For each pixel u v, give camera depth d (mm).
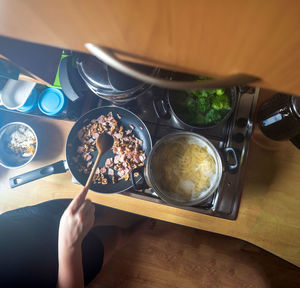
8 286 716
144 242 1259
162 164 771
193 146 771
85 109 939
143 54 280
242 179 817
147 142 905
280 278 1192
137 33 233
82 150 918
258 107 853
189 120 787
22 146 940
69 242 667
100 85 671
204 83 258
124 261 1251
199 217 859
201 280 1206
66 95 788
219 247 1233
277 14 170
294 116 654
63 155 934
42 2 211
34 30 271
